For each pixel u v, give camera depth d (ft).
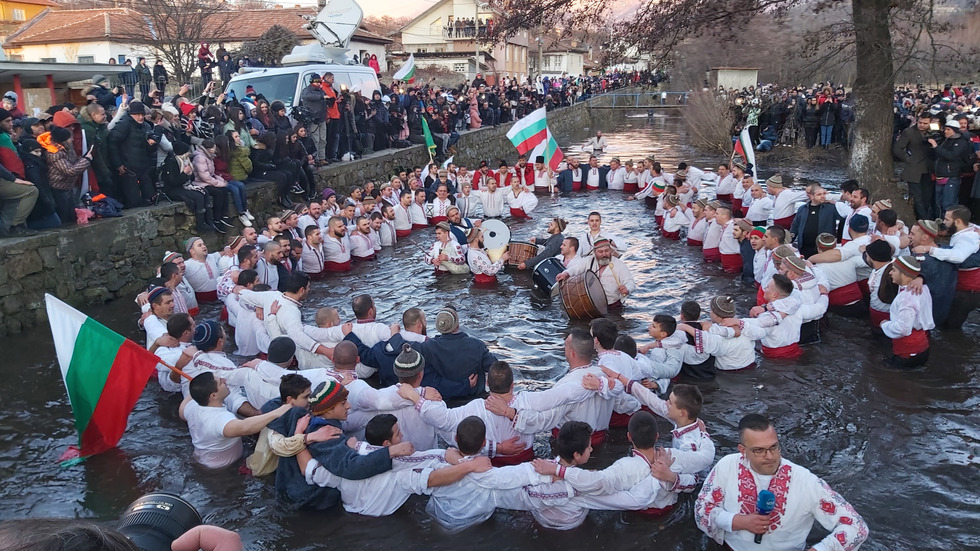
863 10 42.06
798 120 81.35
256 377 19.08
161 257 33.81
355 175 53.93
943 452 17.54
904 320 21.62
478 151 87.51
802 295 23.66
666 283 32.86
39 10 135.03
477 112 92.58
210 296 30.42
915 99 82.58
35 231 28.02
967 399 20.31
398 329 21.86
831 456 17.44
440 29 163.02
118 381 17.92
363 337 21.98
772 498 12.39
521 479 14.66
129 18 103.30
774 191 38.45
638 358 19.75
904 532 14.47
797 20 51.34
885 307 24.22
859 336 25.39
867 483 16.25
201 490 16.47
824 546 12.07
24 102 46.78
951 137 38.60
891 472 16.71
